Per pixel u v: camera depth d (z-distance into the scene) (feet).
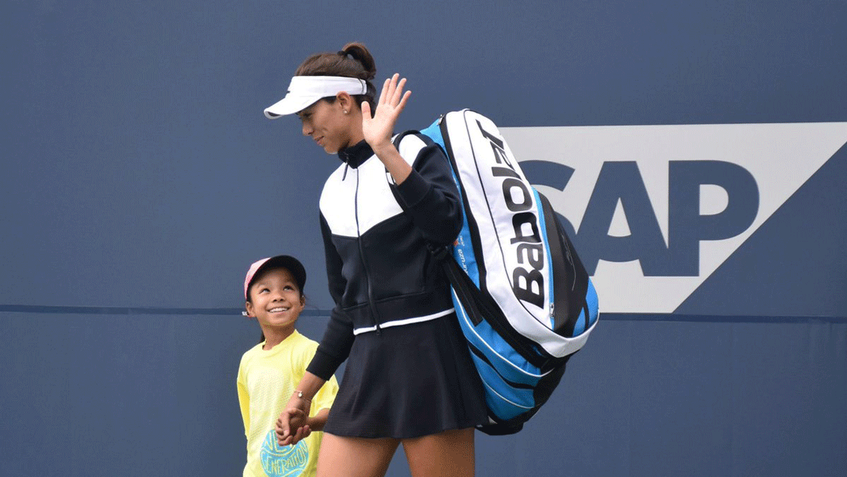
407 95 25.75
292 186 47.26
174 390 47.88
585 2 45.39
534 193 29.09
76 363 48.26
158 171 47.83
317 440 40.60
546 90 45.70
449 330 27.99
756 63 44.57
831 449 44.50
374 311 28.07
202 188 47.62
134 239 47.98
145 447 47.98
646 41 45.11
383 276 27.89
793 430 44.73
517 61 45.85
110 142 47.98
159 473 47.98
